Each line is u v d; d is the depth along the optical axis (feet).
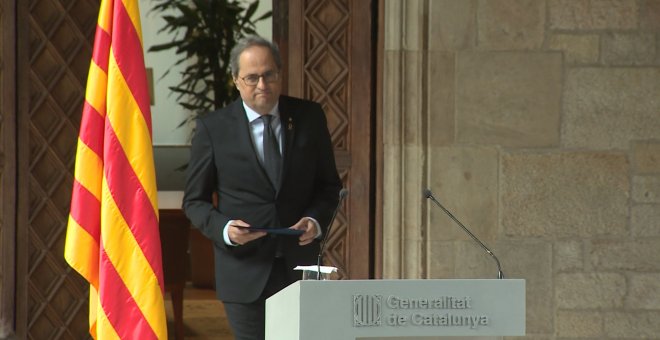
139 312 55.83
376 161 78.33
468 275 77.25
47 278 77.15
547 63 77.82
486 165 77.46
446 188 77.30
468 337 41.50
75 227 56.85
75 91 77.46
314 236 55.62
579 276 77.92
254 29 132.36
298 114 57.82
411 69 77.15
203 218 56.03
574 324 77.82
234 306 56.54
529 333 77.82
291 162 56.85
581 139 78.02
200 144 57.36
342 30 78.69
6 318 76.07
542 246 77.77
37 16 77.10
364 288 39.60
